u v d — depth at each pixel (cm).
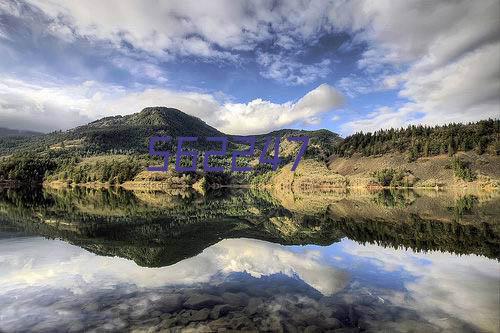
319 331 898
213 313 1018
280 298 1153
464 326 912
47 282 1341
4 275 1448
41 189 15112
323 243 2270
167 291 1226
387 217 3994
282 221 3756
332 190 16150
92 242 2284
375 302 1109
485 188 13975
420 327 912
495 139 17575
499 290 1207
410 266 1588
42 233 2661
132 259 1759
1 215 4097
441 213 4300
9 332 903
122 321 964
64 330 911
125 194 11488
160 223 3450
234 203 7431
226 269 1549
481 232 2623
